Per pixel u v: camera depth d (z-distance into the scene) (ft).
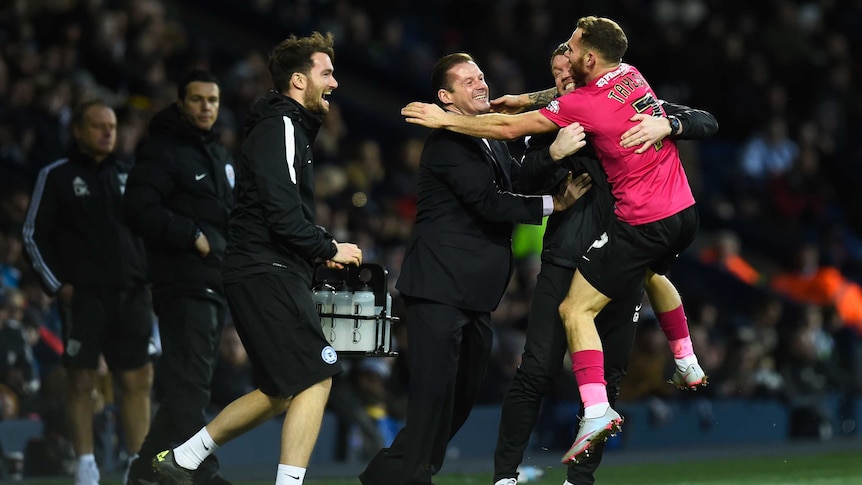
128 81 152.46
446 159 70.13
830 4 235.81
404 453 70.90
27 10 149.48
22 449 96.27
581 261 69.31
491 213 69.72
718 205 202.18
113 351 85.20
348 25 201.77
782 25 220.84
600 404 67.41
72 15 153.07
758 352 151.53
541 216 70.03
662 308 74.43
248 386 107.34
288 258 69.26
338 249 69.41
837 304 179.22
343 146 168.96
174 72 164.35
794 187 203.51
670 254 70.38
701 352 145.89
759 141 205.16
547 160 69.05
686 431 139.23
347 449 111.65
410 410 70.64
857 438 153.48
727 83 208.74
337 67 197.67
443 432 72.13
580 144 67.87
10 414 97.04
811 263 189.98
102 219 84.74
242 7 198.08
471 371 73.92
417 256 71.36
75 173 84.64
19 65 138.21
